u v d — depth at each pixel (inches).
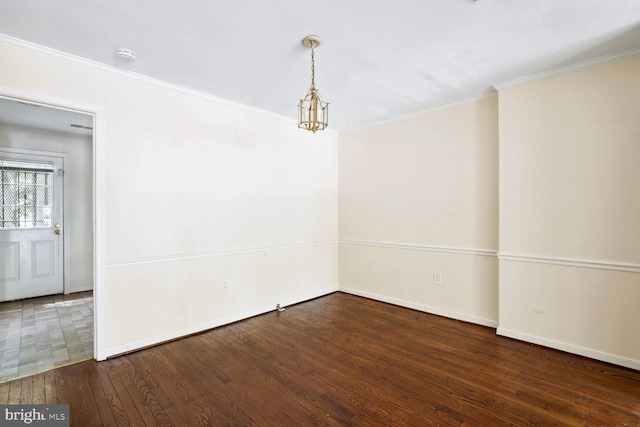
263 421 72.9
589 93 100.6
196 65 102.0
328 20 78.0
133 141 108.4
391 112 150.3
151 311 112.7
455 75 110.2
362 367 97.3
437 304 144.5
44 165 173.9
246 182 141.2
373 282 169.9
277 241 154.1
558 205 106.6
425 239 147.9
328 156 181.0
